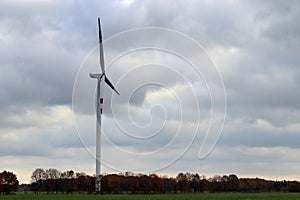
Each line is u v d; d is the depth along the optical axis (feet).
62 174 423.23
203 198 295.89
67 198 270.67
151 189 400.67
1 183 423.23
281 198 290.76
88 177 401.08
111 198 270.26
